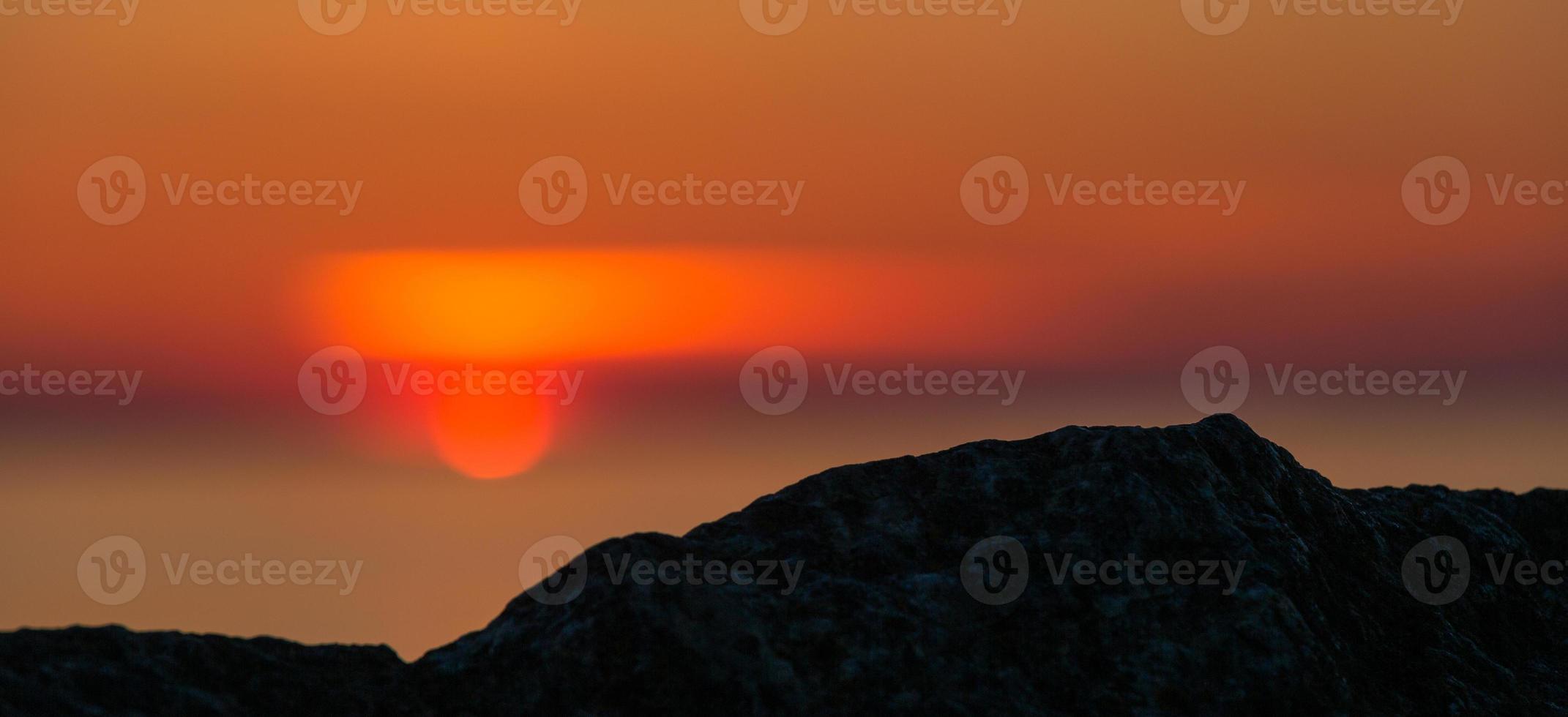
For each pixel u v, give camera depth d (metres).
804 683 19.25
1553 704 22.94
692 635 19.27
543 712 18.66
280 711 18.03
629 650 19.08
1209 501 23.03
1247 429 25.64
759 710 18.70
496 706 18.84
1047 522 22.61
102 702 16.58
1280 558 22.33
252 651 19.00
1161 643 20.62
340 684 18.98
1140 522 22.30
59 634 17.73
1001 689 19.77
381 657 19.95
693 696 18.73
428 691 19.22
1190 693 20.09
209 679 18.14
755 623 19.80
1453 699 21.84
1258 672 20.30
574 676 18.97
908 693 19.38
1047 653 20.42
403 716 18.53
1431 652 22.89
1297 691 20.25
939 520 22.94
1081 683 20.09
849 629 20.08
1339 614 22.36
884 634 20.12
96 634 17.95
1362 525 25.89
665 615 19.39
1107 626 20.81
